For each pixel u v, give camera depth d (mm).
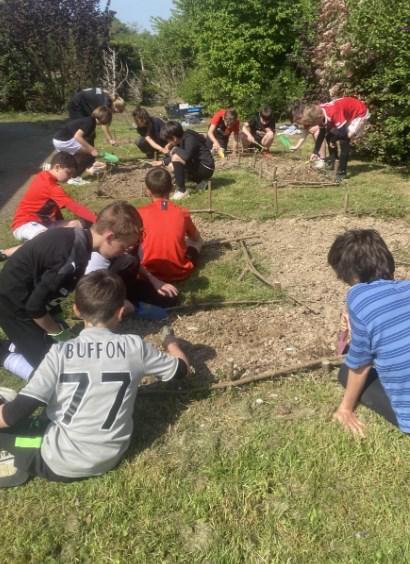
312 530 2688
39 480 2977
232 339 4266
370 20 9203
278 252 5812
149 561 2551
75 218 7004
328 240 6086
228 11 16328
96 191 7945
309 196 7672
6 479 2916
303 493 2889
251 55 16375
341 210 7000
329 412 3457
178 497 2869
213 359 4016
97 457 2871
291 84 15938
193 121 16359
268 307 4738
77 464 2848
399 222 6633
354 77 9883
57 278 3305
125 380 2918
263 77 16516
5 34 18141
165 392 3605
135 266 4328
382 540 2623
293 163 9656
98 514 2768
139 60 23828
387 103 9266
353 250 3039
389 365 2857
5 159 11031
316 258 5637
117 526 2711
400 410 2906
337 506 2812
